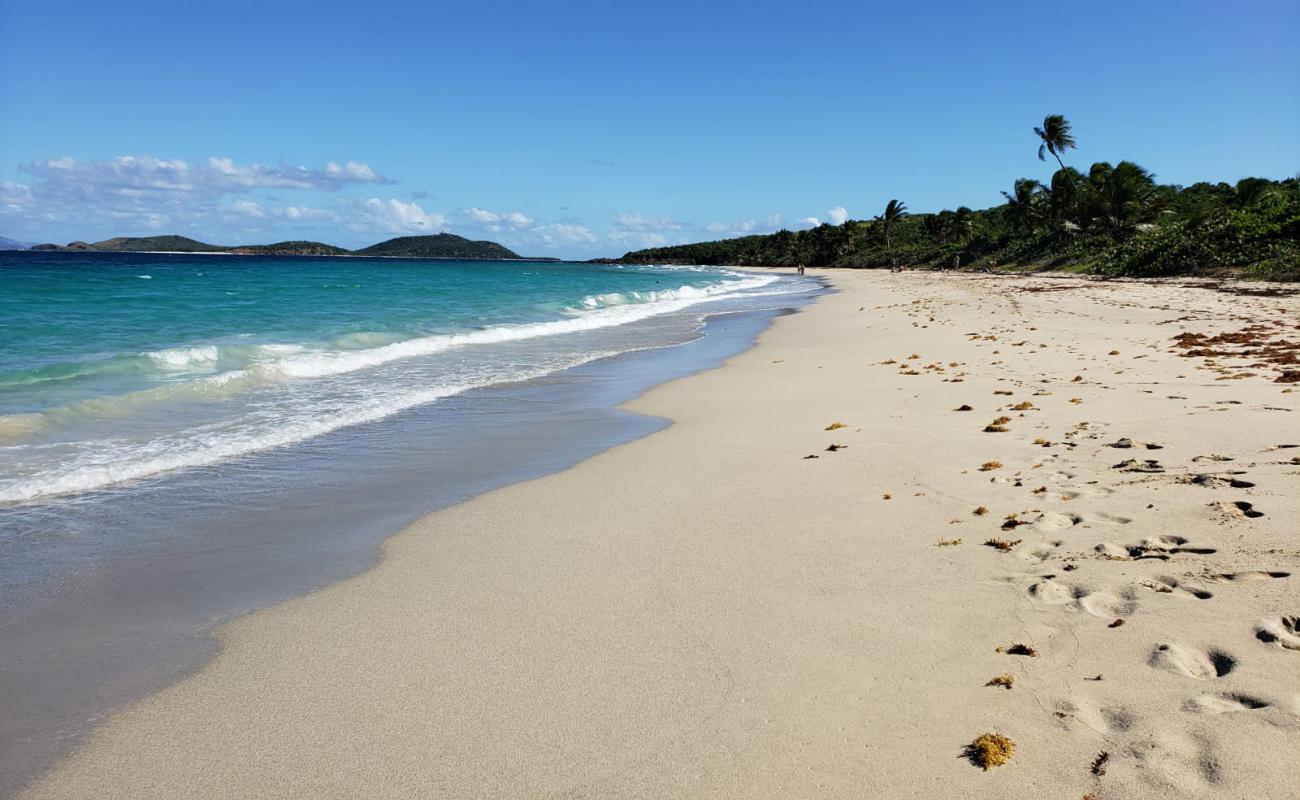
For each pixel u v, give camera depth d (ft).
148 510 24.13
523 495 25.61
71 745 12.56
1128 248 159.02
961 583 16.69
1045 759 10.84
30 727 13.07
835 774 11.00
